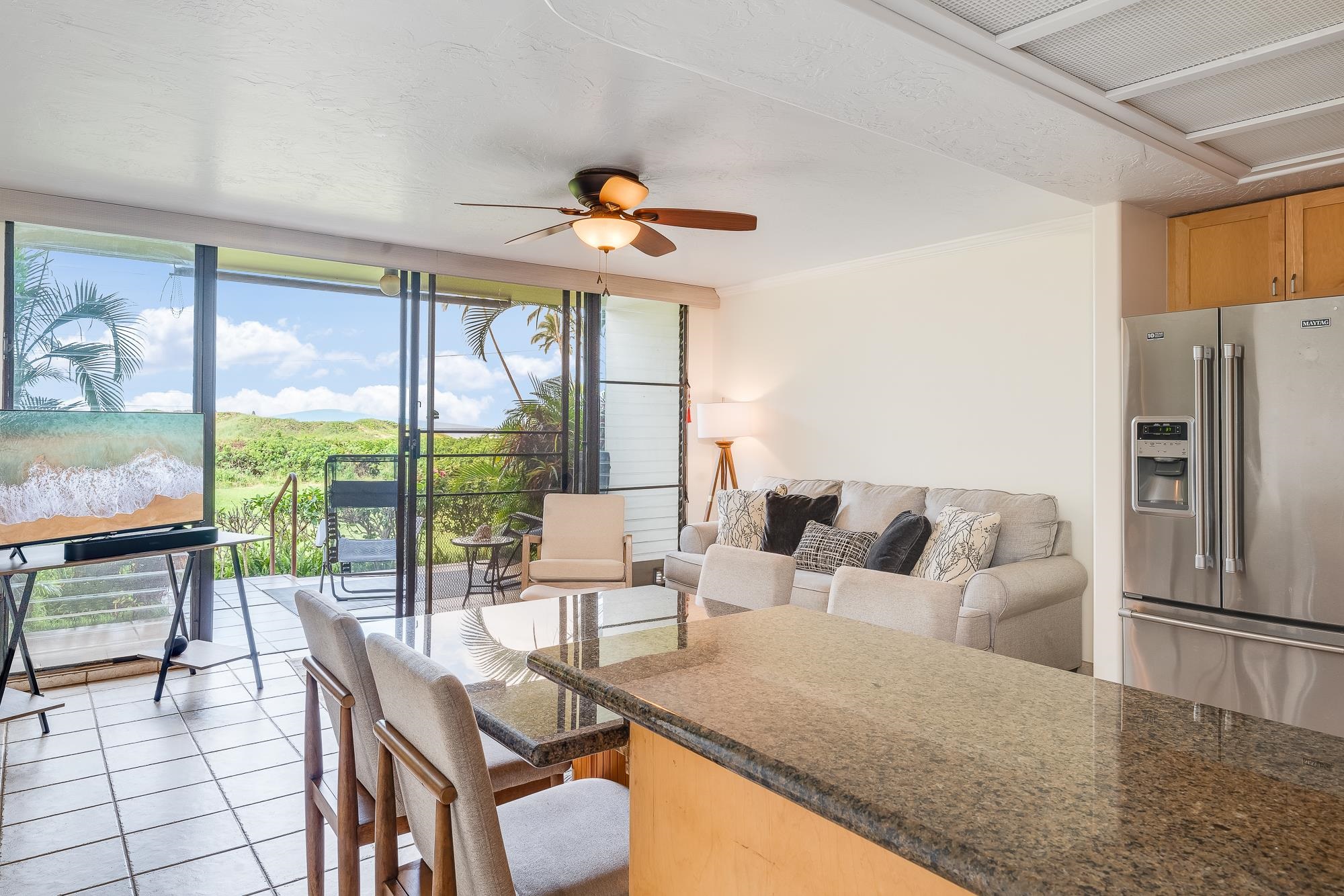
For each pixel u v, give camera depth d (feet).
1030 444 15.47
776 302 20.81
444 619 7.70
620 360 21.07
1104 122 8.11
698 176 12.19
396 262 16.72
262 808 9.32
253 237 14.97
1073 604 14.23
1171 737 3.11
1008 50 6.61
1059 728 3.20
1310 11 6.17
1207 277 11.50
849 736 3.06
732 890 3.34
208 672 14.62
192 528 13.99
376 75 8.71
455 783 3.93
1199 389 10.19
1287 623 9.57
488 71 8.60
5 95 9.27
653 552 21.71
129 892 7.62
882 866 2.71
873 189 12.84
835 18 5.86
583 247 17.07
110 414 12.79
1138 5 6.04
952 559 13.74
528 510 19.29
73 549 11.81
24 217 12.87
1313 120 8.43
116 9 7.35
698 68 6.79
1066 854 2.17
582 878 4.58
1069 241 14.83
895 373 17.88
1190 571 10.37
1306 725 9.41
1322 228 10.35
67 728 11.76
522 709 4.90
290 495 22.22
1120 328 11.15
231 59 8.36
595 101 9.39
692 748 3.15
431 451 17.87
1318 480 9.32
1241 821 2.40
